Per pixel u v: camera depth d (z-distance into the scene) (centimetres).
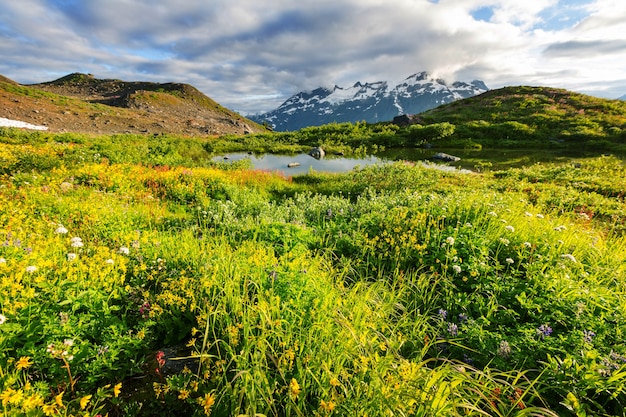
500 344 354
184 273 441
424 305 467
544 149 3700
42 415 231
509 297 448
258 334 322
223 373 286
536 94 5791
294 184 1877
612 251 625
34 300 346
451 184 1666
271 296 353
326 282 426
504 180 1772
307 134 5241
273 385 269
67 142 2828
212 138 5131
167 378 291
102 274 402
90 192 1030
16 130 2922
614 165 2403
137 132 5606
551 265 516
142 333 329
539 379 317
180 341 365
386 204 945
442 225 649
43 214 705
